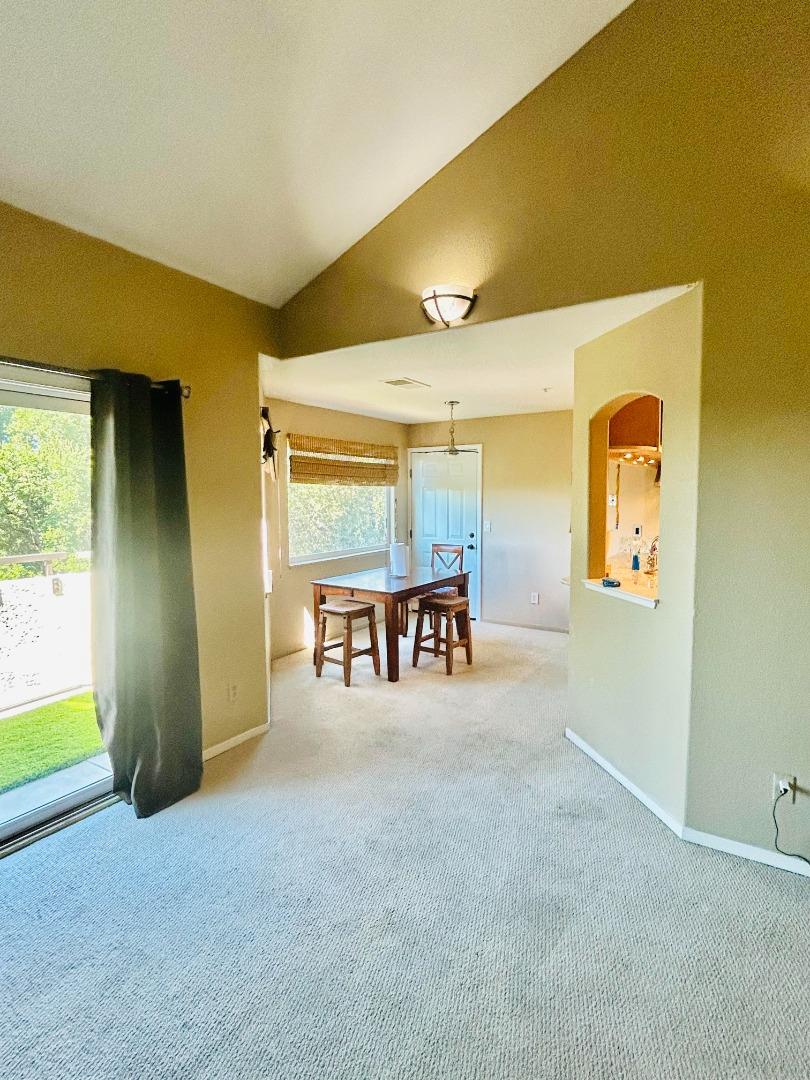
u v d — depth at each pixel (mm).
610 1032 1483
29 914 1919
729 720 2188
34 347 2234
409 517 6797
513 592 6105
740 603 2129
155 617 2545
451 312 2582
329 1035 1479
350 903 1963
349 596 4266
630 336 2574
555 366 3547
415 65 2131
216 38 1833
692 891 2016
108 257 2469
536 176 2438
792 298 1963
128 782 2541
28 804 2441
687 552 2240
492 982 1637
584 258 2344
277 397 4859
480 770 2883
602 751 2906
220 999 1589
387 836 2344
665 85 2129
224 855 2229
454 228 2676
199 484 2928
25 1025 1515
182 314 2797
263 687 3336
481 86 2309
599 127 2275
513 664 4656
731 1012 1537
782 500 2027
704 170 2080
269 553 4875
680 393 2256
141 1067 1401
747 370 2053
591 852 2232
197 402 2893
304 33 1901
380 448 6227
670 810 2389
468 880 2076
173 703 2654
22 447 2525
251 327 3186
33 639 2668
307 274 3145
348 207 2750
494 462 6137
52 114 1886
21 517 2559
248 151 2283
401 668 4586
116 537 2424
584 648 3057
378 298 2961
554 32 2168
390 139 2432
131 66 1833
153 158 2174
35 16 1618
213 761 2988
